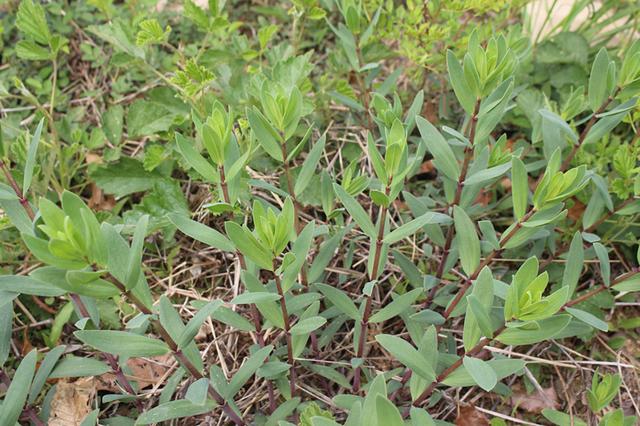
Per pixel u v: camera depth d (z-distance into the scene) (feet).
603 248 1.54
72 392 1.70
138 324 1.18
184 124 2.12
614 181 1.75
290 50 2.16
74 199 1.11
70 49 2.46
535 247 1.85
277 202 2.05
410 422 1.48
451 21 2.09
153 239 2.02
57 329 1.74
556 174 1.30
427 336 1.37
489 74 1.45
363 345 1.57
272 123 1.45
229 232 1.23
